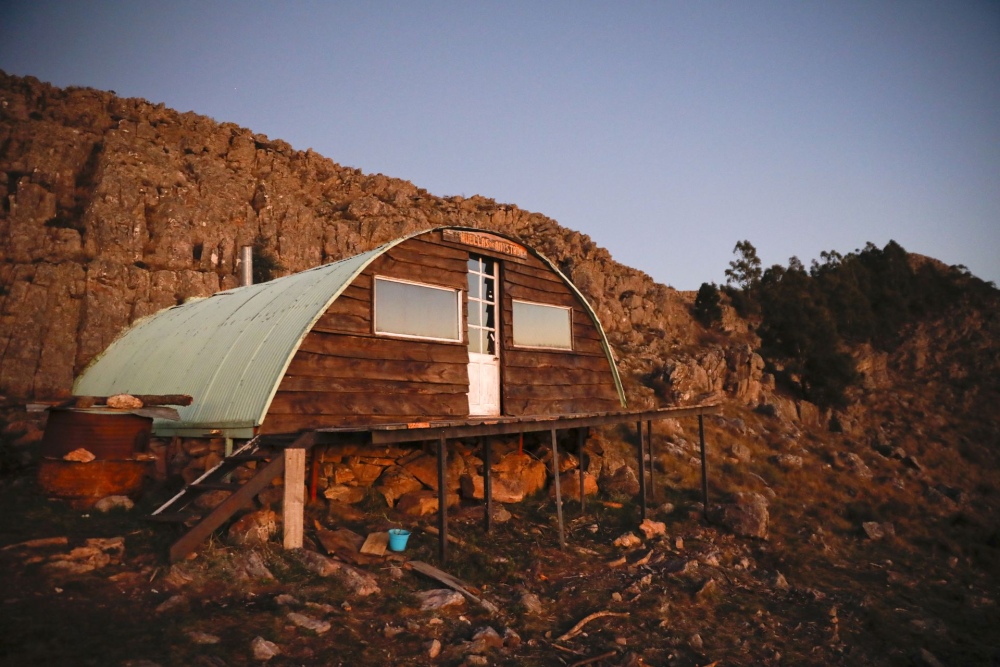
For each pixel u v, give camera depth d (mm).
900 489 25797
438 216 38875
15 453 11258
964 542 17516
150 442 9461
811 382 37344
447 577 8141
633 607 8477
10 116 25984
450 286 12461
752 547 12992
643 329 38125
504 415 13289
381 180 40500
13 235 20984
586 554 10586
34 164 24406
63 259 21062
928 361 48969
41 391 18031
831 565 13164
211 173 28438
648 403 26875
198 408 10148
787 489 20781
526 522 11867
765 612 9375
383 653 5797
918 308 54969
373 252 11195
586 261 40312
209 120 36156
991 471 33594
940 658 8945
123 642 5023
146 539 7430
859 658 8273
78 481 8539
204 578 6625
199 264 24531
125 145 26766
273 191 29953
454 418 12094
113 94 32438
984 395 44094
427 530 10117
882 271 57000
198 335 12516
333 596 6875
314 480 9953
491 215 42719
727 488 18250
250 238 26984
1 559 6285
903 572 13633
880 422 38469
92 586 6078
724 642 7941
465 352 12633
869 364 45500
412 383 11492
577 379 15227
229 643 5344
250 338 10789
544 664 6320
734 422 28516
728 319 43844
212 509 7621
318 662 5375
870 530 16406
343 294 10633
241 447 9234
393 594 7305
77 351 19328
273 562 7367
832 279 52562
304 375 9906
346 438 8688
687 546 11930
